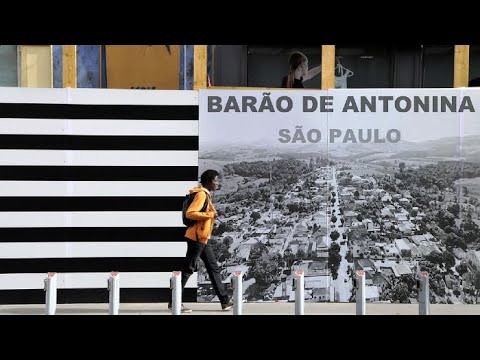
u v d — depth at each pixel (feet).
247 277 31.37
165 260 31.32
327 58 32.63
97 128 31.27
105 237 31.19
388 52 37.73
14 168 30.99
